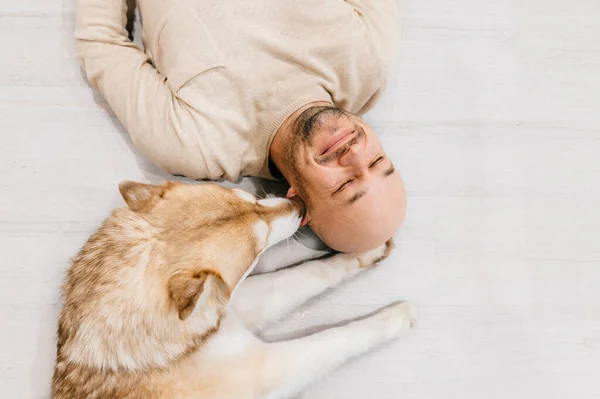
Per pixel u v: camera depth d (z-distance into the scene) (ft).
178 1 4.78
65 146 5.62
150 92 4.91
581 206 6.15
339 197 4.54
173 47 4.77
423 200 5.97
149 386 4.08
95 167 5.61
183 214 4.08
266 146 4.98
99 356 4.01
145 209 4.23
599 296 5.98
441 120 6.11
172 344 4.05
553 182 6.16
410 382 5.61
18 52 5.70
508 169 6.14
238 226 4.08
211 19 4.69
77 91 5.69
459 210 6.00
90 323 4.01
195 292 3.57
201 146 4.78
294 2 4.78
